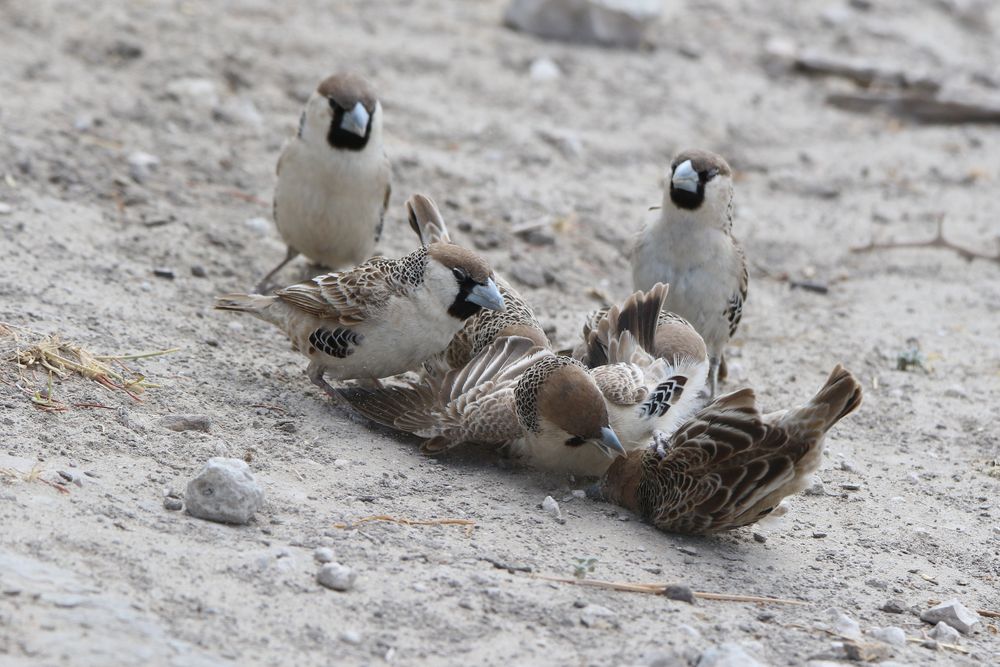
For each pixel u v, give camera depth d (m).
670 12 26.80
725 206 13.06
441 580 8.34
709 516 9.52
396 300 10.95
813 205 19.78
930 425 13.09
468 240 16.53
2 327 11.25
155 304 13.01
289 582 7.98
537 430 10.16
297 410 11.16
